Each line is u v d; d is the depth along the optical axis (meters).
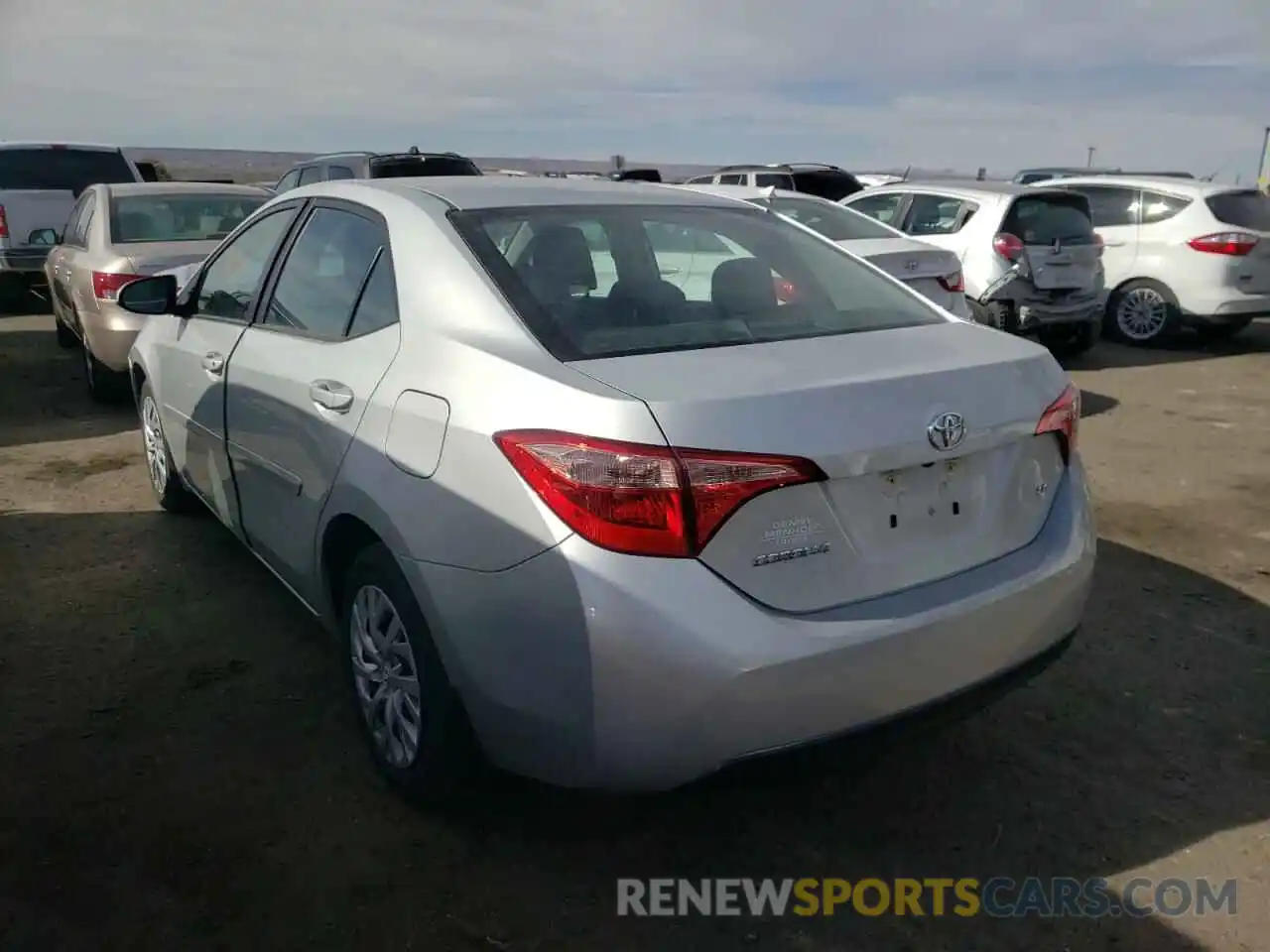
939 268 7.68
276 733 3.36
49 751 3.25
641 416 2.27
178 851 2.79
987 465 2.68
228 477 3.94
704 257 3.26
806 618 2.36
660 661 2.24
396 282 3.00
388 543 2.71
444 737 2.71
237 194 8.83
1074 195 9.55
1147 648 3.96
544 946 2.48
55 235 10.13
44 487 5.89
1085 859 2.79
